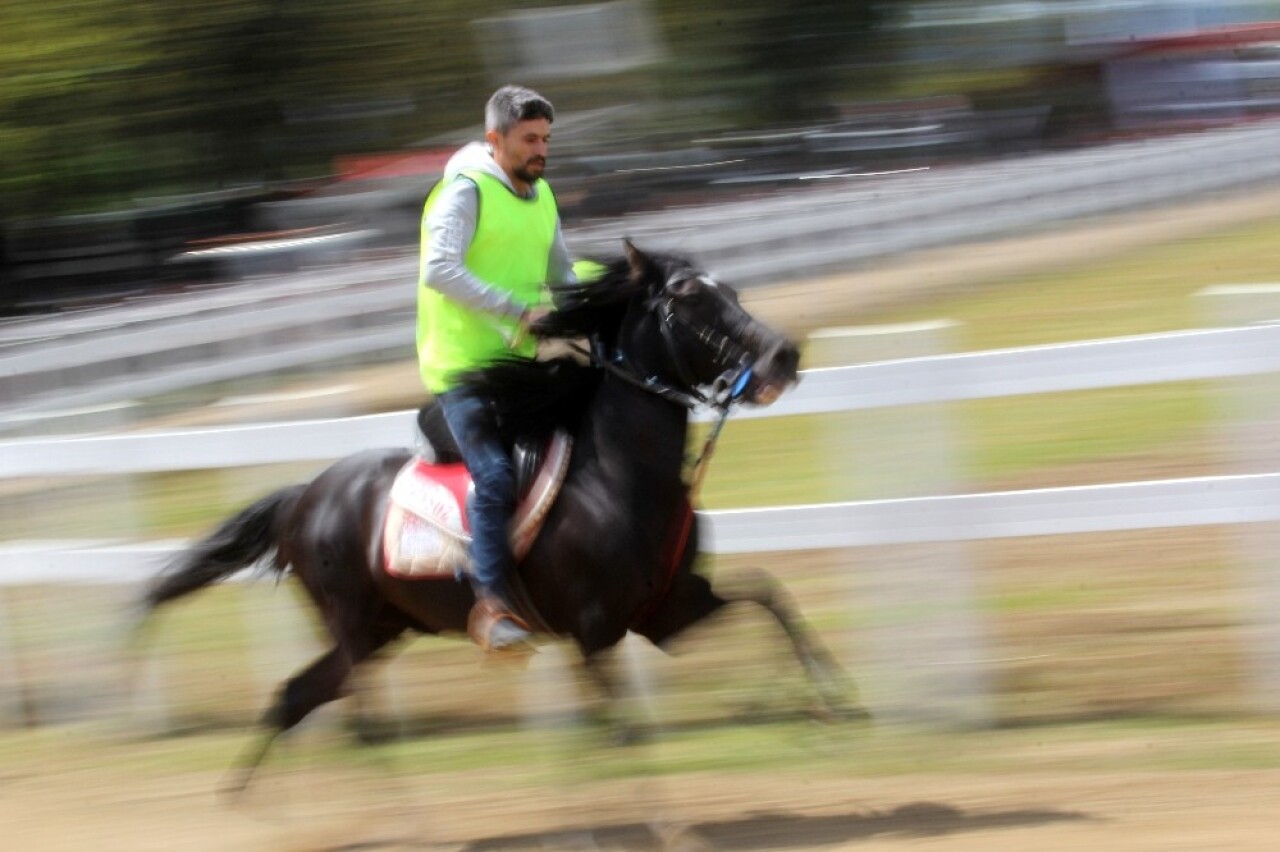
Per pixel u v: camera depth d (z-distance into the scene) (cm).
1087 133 3023
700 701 812
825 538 754
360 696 721
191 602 1085
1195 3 3269
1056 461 1094
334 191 2620
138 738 874
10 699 927
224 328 1838
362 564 697
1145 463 1058
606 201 2659
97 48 3192
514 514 646
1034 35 3328
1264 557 720
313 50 3269
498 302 632
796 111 3347
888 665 770
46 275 2855
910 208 2155
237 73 3262
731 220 2195
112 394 1708
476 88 3328
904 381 746
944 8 3412
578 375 658
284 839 709
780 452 1223
